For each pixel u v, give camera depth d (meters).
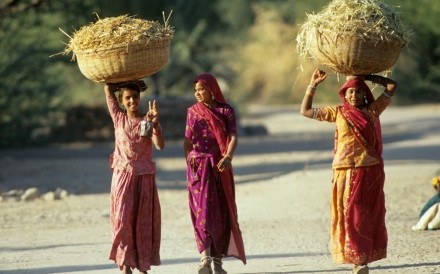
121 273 26.56
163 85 162.25
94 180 58.97
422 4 147.12
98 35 23.44
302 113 24.42
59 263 28.94
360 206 23.59
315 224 36.50
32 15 86.62
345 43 22.98
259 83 191.62
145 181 24.09
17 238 35.34
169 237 34.38
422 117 124.62
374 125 23.91
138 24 23.80
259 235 33.94
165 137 99.19
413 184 47.56
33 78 86.75
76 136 100.31
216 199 24.61
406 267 25.86
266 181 54.97
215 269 24.94
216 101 25.08
